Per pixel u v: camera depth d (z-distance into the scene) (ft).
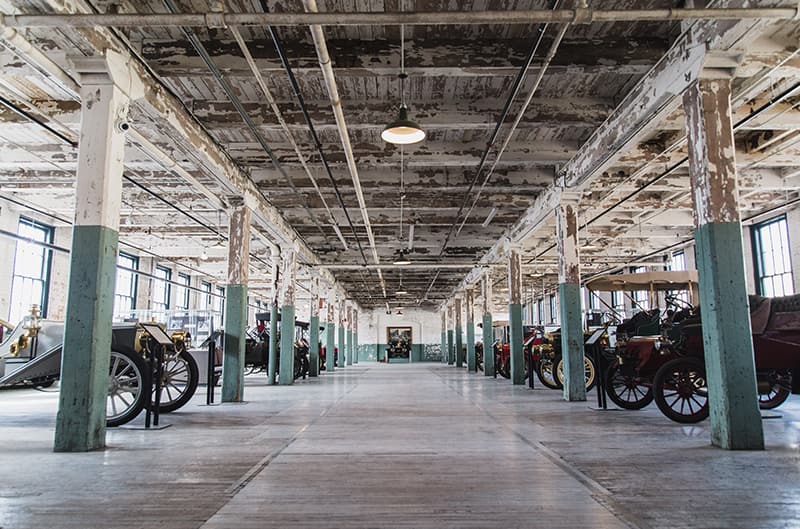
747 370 13.58
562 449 13.44
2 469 11.30
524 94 20.77
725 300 13.82
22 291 37.42
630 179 28.02
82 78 14.76
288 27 16.30
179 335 22.15
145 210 34.76
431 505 8.70
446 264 49.88
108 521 7.91
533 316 98.22
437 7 15.49
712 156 14.35
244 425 17.76
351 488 9.75
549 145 25.46
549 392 31.12
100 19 11.73
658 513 8.25
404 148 25.22
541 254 51.39
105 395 14.20
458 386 36.37
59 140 24.84
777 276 36.70
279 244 41.42
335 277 67.77
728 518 8.00
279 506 8.66
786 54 14.60
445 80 19.67
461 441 14.62
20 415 20.71
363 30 16.63
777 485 9.90
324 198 31.96
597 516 8.13
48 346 22.70
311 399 27.09
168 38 17.01
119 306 50.93
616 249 49.65
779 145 24.85
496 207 35.19
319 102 21.26
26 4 13.93
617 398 22.38
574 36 16.98
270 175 28.78
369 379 45.42
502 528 7.61
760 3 12.60
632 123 18.72
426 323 114.93
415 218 37.78
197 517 8.11
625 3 15.43
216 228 39.96
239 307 26.45
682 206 34.88
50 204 34.60
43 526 7.69
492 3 15.34
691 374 18.29
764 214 36.37
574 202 27.20
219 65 16.87
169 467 11.48
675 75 15.75
